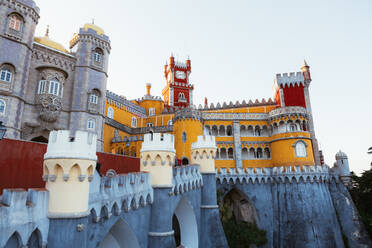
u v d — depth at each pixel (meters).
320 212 38.97
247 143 50.06
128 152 47.44
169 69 84.06
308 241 36.94
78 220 10.10
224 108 58.62
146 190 17.33
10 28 30.36
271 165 48.88
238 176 42.81
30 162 17.55
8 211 8.03
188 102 79.75
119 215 14.16
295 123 47.69
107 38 41.75
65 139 10.26
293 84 53.50
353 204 42.72
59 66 36.34
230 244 38.34
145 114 67.19
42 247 9.37
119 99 56.84
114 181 13.83
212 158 29.66
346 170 45.19
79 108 36.56
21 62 30.77
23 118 31.69
